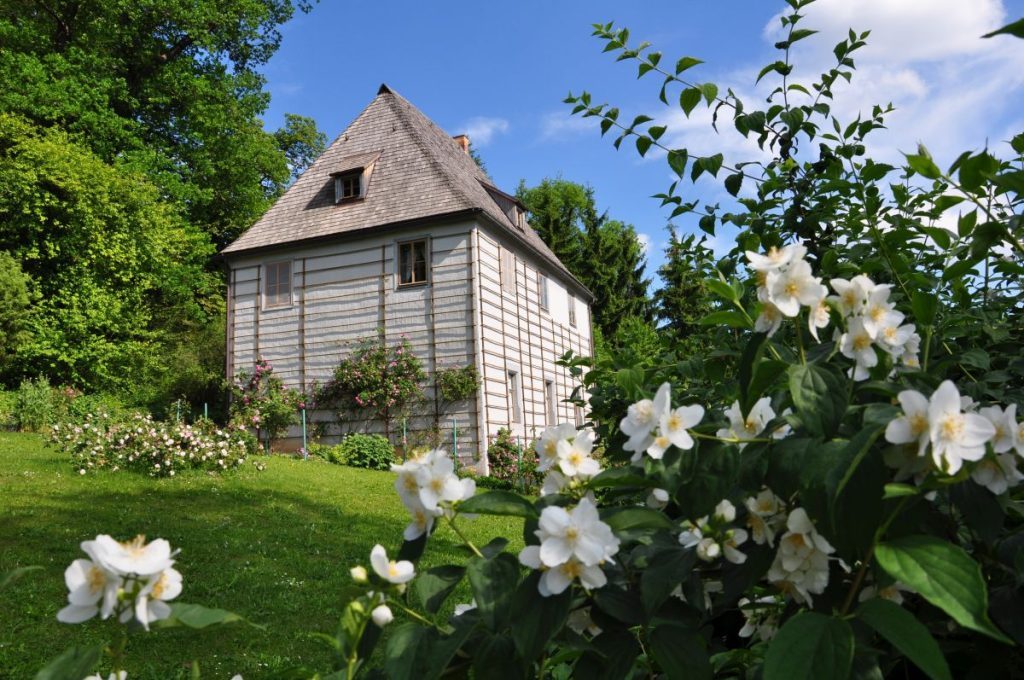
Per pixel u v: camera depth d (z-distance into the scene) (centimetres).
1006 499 97
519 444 1510
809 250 254
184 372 2136
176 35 2448
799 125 244
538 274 1839
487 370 1463
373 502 959
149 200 2045
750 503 108
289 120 3192
